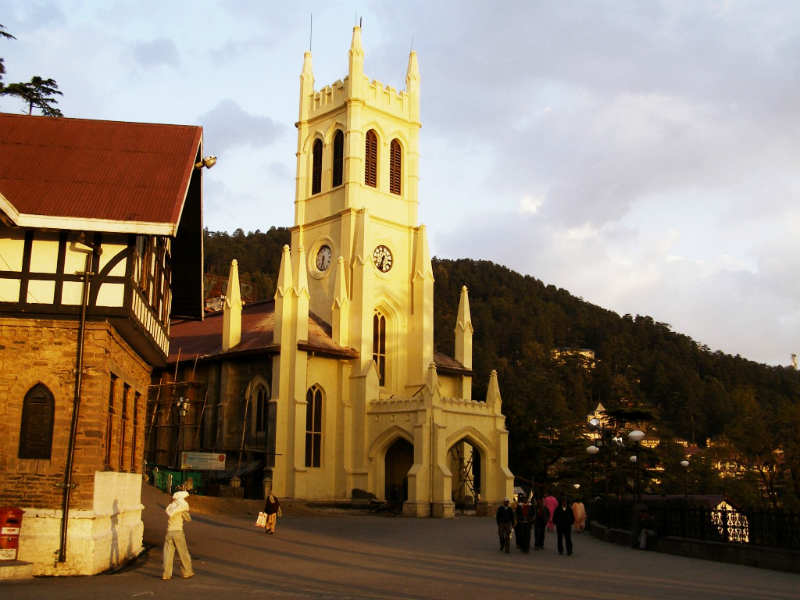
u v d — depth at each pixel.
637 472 37.97
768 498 88.88
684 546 32.47
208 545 32.00
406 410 64.81
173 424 73.50
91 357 24.08
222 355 69.81
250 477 65.56
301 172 81.00
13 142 26.94
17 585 20.39
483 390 98.25
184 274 35.00
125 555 26.75
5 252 24.33
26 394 23.84
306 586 21.22
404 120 81.12
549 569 26.59
